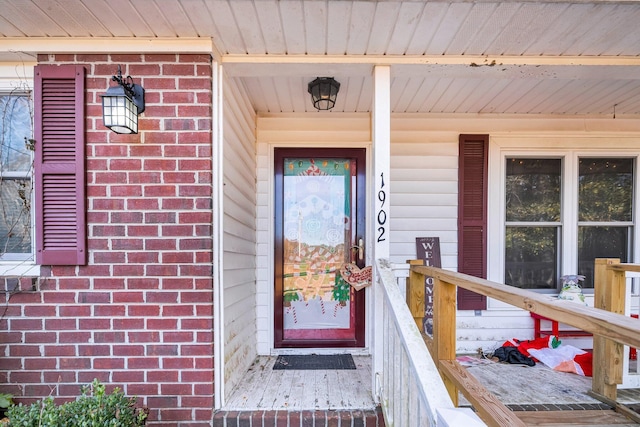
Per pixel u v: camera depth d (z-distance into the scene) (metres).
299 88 2.94
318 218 3.51
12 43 2.15
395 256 3.56
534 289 3.63
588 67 2.39
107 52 2.20
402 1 1.78
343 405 2.28
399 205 3.58
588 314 0.98
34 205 2.28
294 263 3.50
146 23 2.00
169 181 2.23
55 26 2.03
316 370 2.92
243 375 2.79
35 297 2.21
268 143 3.46
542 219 3.65
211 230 2.24
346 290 3.49
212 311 2.23
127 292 2.21
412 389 1.51
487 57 2.33
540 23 1.96
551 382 2.77
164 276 2.22
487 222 3.57
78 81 2.21
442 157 3.58
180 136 2.24
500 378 2.85
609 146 3.58
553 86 2.89
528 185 3.66
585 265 3.64
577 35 2.08
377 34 2.08
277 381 2.68
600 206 3.67
